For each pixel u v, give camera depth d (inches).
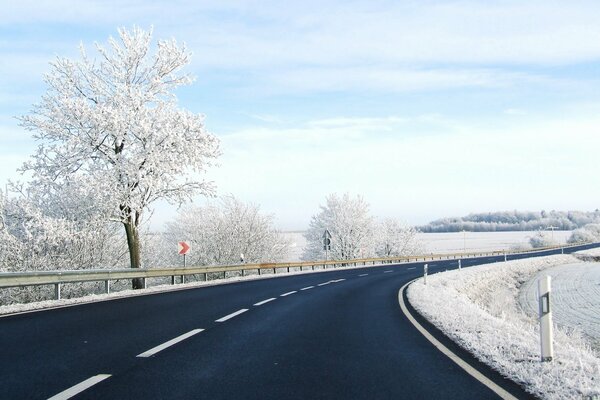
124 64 1078.4
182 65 1112.2
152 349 316.2
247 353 307.4
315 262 1750.7
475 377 253.8
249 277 1219.2
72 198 1013.2
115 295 690.2
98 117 975.0
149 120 1029.2
